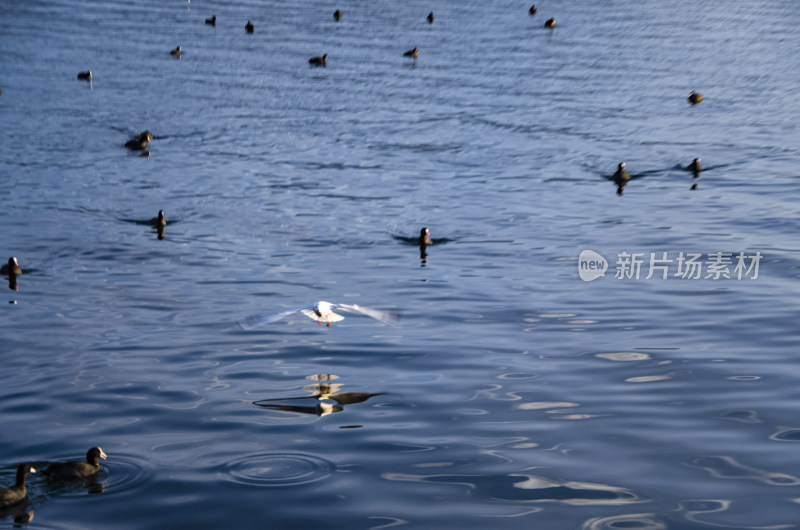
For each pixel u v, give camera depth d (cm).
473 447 1794
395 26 9856
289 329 2519
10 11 9694
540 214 3869
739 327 2497
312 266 3158
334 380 2158
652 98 6631
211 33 9106
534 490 1623
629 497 1598
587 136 5441
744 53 8650
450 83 7012
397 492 1617
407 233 3588
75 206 3884
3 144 4922
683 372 2180
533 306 2719
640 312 2648
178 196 4078
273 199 4059
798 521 1521
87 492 1612
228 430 1877
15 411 1969
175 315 2645
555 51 8575
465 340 2431
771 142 5300
